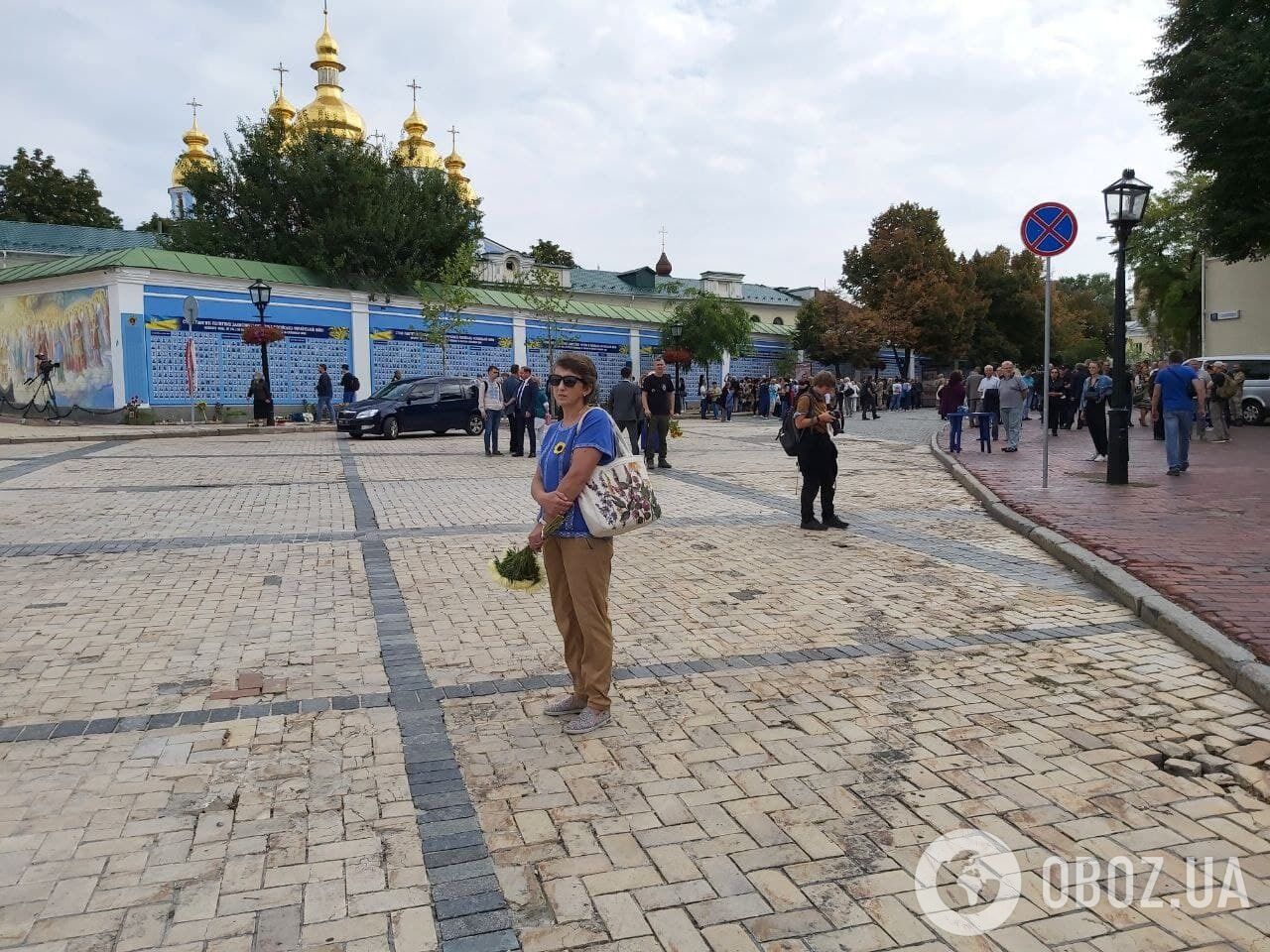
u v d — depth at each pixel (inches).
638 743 157.0
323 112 1867.6
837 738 158.7
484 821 130.0
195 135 2012.8
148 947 101.0
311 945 101.7
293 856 120.6
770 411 1579.7
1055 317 2773.1
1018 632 221.6
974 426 922.7
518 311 1422.2
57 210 2001.7
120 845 123.0
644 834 126.3
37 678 187.9
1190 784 140.6
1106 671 191.8
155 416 1026.7
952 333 2084.2
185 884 113.8
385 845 123.4
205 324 1072.8
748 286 2421.3
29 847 122.0
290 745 156.0
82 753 152.1
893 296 2070.6
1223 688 180.9
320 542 332.5
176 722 165.6
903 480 546.3
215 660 199.9
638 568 295.0
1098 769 146.1
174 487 481.7
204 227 1396.4
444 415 921.5
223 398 1090.1
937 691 181.2
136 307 1017.5
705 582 275.4
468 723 166.1
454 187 1521.9
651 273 2207.2
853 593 261.4
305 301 1163.9
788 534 359.3
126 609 241.4
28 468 562.3
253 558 305.4
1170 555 283.1
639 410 590.2
